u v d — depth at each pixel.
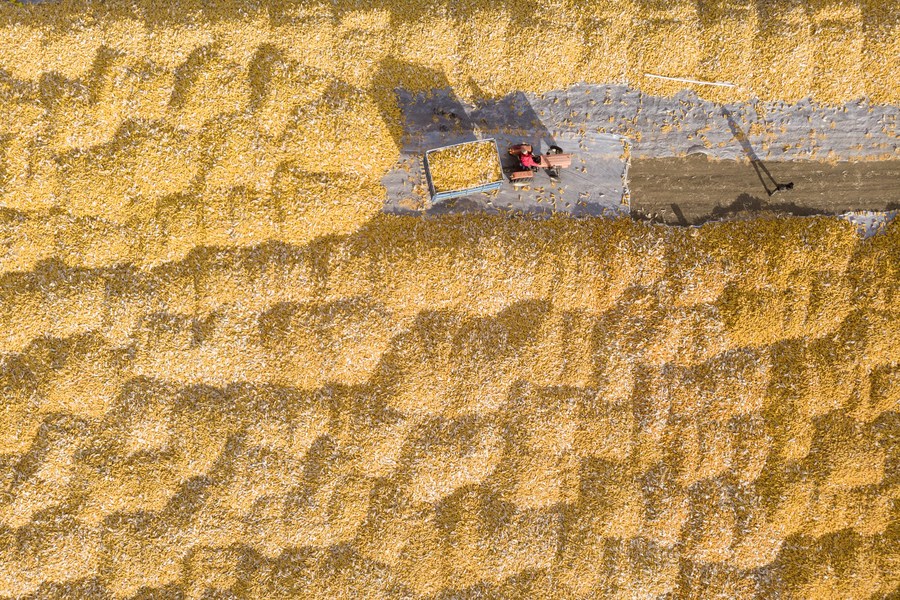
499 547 12.71
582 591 12.82
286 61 13.48
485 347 13.23
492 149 13.25
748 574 13.12
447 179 13.17
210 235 13.00
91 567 12.26
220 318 12.84
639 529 13.13
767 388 13.45
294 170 13.38
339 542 12.68
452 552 12.71
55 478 12.25
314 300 13.20
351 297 13.29
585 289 13.58
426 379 12.97
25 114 12.76
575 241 13.81
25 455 12.26
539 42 13.95
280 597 12.34
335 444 12.84
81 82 12.92
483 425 13.02
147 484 12.34
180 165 13.02
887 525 13.36
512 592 12.77
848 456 13.30
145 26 13.18
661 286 13.66
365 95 13.71
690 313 13.54
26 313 12.47
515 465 12.96
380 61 13.82
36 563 11.96
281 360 12.88
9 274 12.66
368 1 13.85
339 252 13.43
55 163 12.80
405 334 13.25
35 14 13.12
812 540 13.28
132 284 12.79
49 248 12.73
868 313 13.70
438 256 13.38
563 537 12.97
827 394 13.44
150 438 12.51
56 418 12.44
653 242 13.80
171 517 12.40
